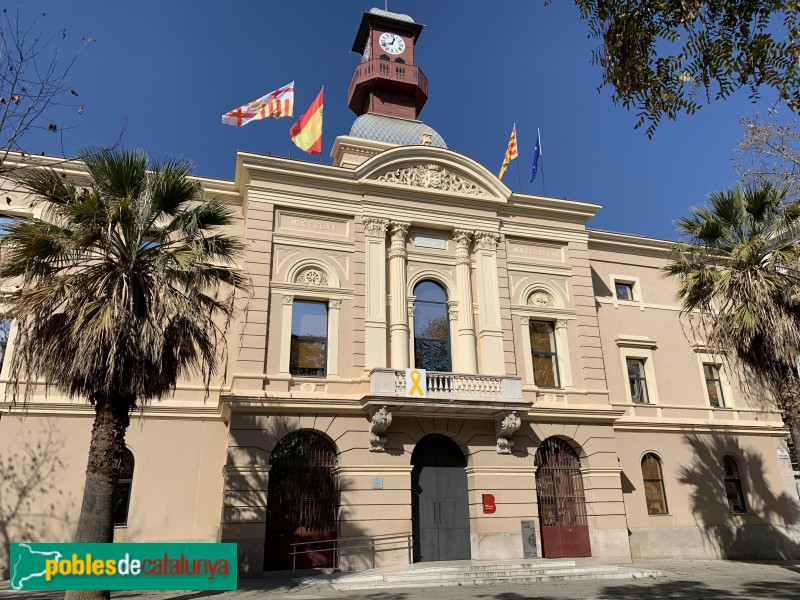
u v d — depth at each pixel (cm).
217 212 1540
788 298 1703
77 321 1242
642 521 2461
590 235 2825
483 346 2278
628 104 934
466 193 2447
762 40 818
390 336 2205
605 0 902
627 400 2628
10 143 1081
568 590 1573
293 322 2133
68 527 1856
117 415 1319
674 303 2889
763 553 2573
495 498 2095
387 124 3050
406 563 1938
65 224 1518
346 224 2302
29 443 1897
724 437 2717
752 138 1900
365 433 2025
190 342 1408
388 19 3359
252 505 1836
